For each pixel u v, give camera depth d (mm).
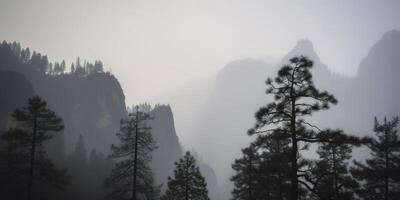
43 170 24219
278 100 15211
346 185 16234
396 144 22047
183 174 30406
